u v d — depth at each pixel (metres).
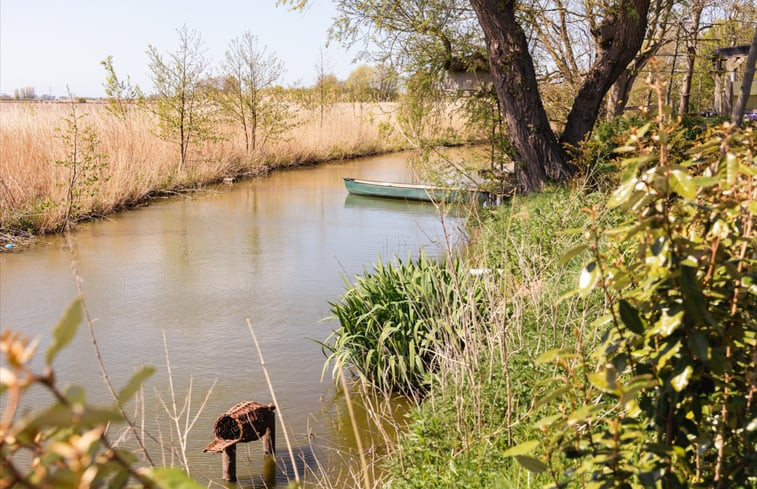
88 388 7.59
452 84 18.69
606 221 8.83
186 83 24.50
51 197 16.42
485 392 5.31
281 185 24.62
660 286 2.29
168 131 24.38
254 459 6.08
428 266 8.03
